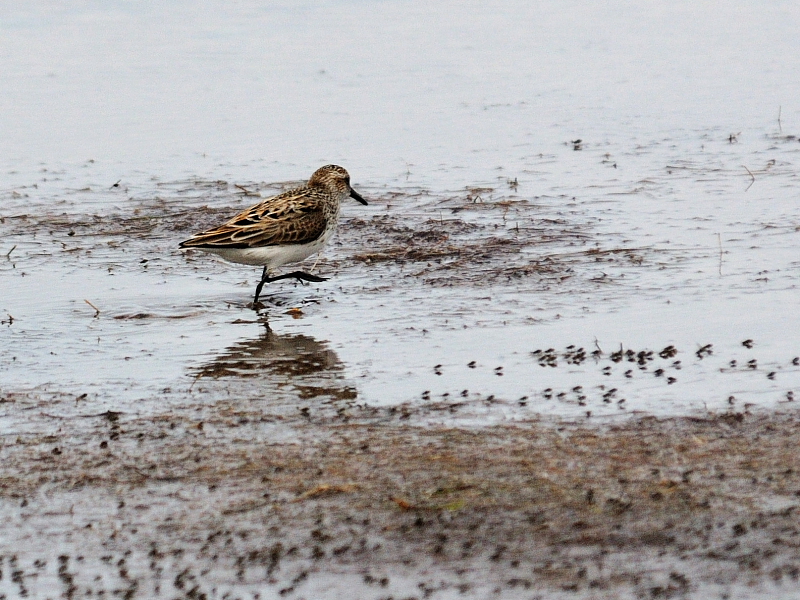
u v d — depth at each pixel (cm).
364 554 917
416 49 3478
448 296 1609
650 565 882
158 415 1214
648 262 1725
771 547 895
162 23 3819
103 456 1113
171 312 1585
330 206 1675
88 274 1762
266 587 881
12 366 1378
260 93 3002
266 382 1306
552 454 1072
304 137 2617
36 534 974
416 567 896
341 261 1802
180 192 2223
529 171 2306
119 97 2956
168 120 2759
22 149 2533
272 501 1008
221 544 944
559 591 856
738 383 1240
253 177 2319
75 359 1402
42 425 1195
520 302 1569
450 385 1272
